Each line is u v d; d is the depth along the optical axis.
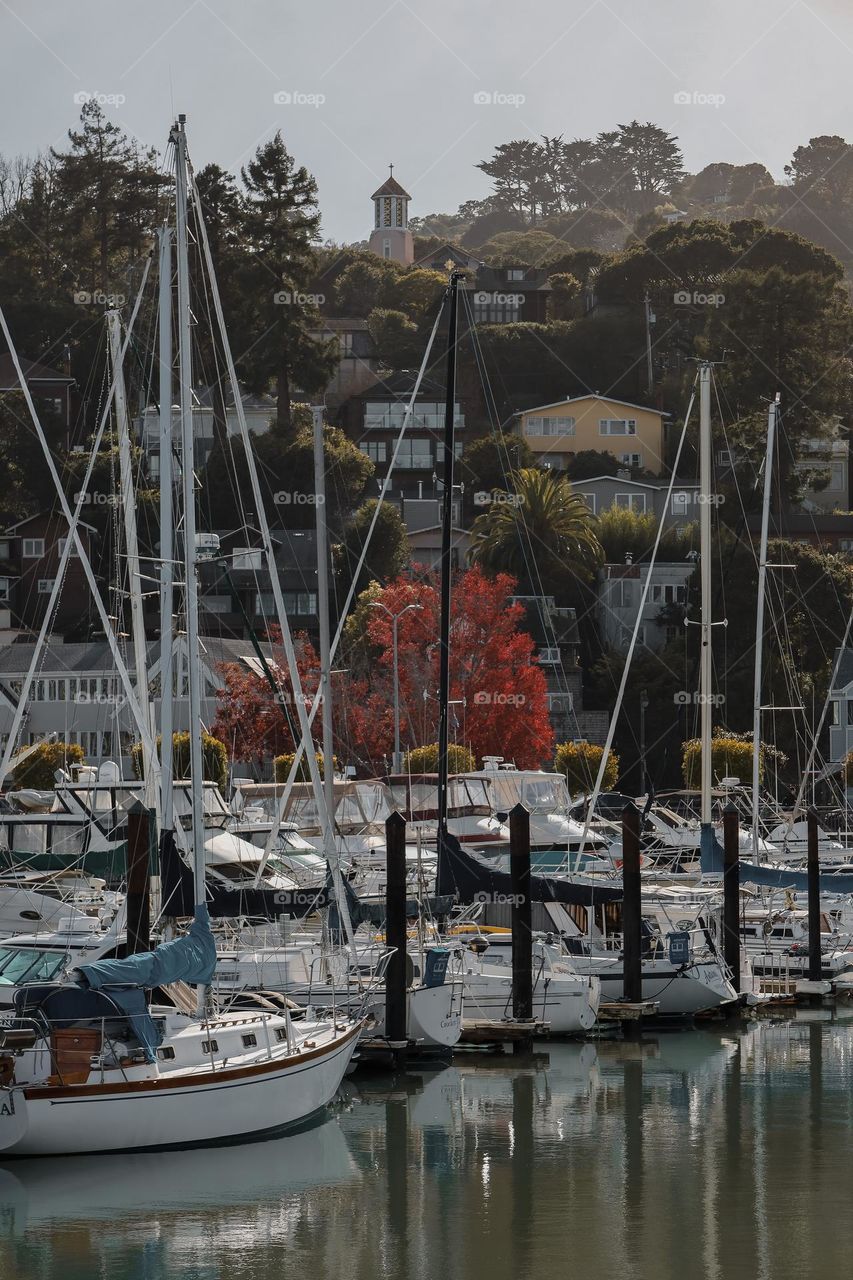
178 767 99.94
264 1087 61.78
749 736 177.62
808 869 100.69
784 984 98.56
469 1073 77.25
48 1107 57.25
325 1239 53.00
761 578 115.75
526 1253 51.81
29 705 177.12
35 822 94.06
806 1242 52.88
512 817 81.12
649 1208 56.44
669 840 119.88
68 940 70.38
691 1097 73.19
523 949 80.94
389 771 174.88
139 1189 57.38
